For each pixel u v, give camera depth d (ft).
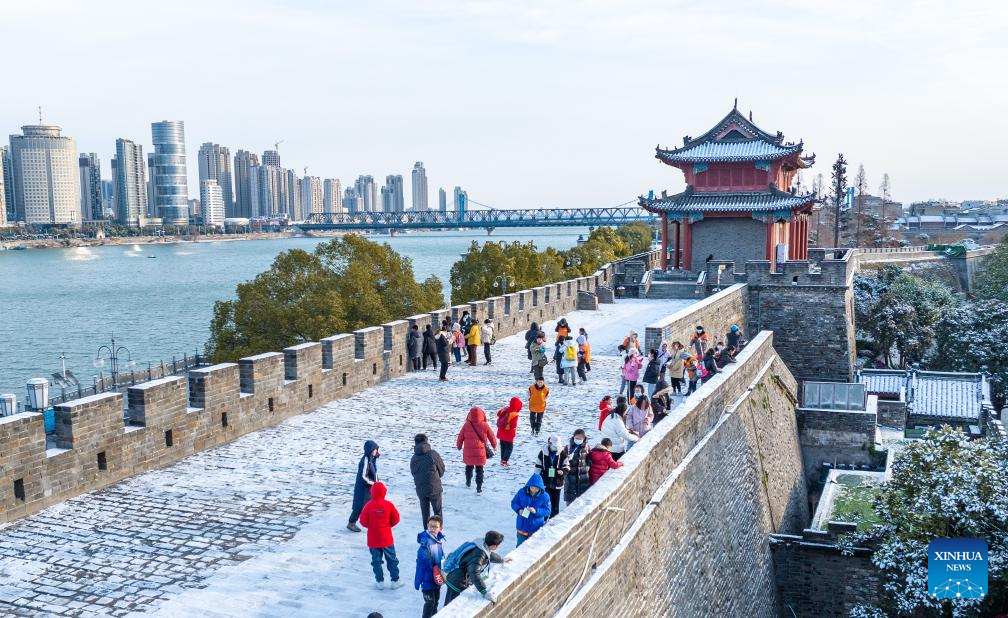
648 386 91.91
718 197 207.10
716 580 69.51
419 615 43.80
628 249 472.44
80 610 43.37
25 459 56.03
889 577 81.35
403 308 229.66
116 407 63.21
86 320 479.00
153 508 58.18
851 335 178.81
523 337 137.90
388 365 104.06
